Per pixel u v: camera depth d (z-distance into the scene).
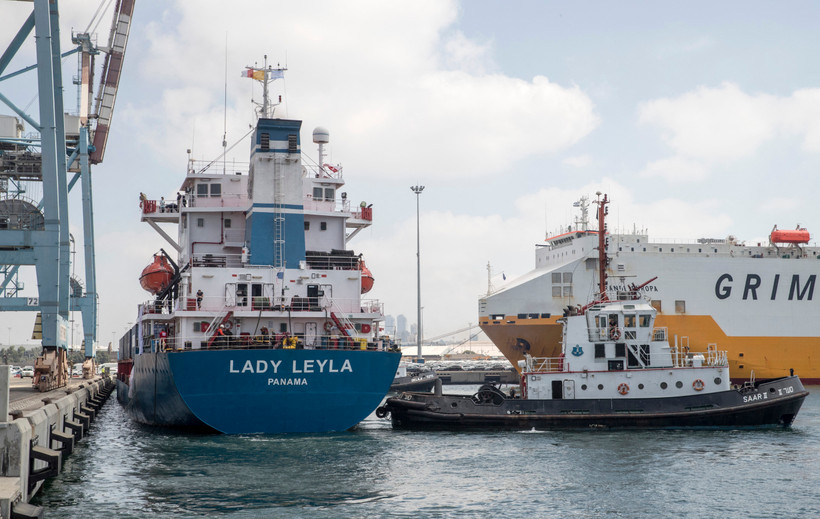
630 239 82.06
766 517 24.02
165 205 48.44
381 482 28.09
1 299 55.03
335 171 46.72
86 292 74.38
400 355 38.69
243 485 27.34
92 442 37.88
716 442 37.59
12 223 51.44
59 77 50.91
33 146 63.34
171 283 45.78
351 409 37.12
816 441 38.03
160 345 39.47
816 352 82.44
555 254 83.56
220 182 44.97
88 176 72.56
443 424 41.66
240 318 39.06
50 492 26.44
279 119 41.09
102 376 91.19
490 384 43.09
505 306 77.38
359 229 48.88
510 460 32.59
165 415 39.19
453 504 25.11
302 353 35.97
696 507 25.06
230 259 43.31
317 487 27.16
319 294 40.44
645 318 43.38
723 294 81.44
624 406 42.28
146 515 23.39
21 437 20.44
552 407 42.12
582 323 43.25
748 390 42.56
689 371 42.69
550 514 24.09
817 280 83.25
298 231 41.09
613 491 27.09
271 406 36.12
